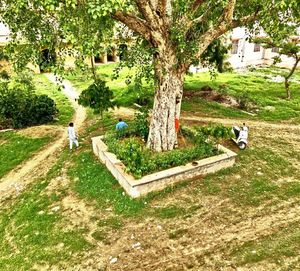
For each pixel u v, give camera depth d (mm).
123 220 9672
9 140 17047
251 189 10938
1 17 10547
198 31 12094
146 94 21344
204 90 23453
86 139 16188
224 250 8266
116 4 7367
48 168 13836
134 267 7934
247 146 14312
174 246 8523
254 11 12320
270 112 19797
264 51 35625
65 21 8617
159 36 10570
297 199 10383
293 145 14625
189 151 11922
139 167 10695
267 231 8906
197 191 10828
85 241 8984
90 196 11062
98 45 9547
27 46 10734
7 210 11336
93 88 14531
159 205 10188
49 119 19500
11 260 8812
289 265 7668
